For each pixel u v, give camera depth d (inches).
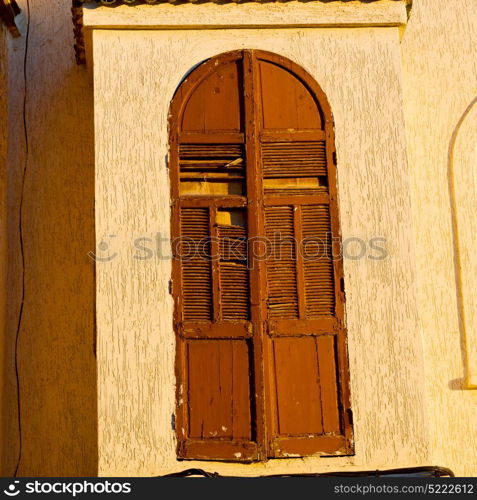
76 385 269.3
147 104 254.2
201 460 237.3
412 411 241.3
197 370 241.0
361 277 247.3
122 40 258.1
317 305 245.4
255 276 244.8
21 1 296.5
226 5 259.8
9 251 277.1
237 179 250.7
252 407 239.1
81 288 275.0
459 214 274.4
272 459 238.4
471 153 279.1
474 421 262.7
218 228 247.4
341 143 254.5
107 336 241.6
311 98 256.7
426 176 278.2
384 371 243.1
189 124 253.3
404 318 245.4
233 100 254.8
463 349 266.5
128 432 237.9
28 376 269.4
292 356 242.7
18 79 290.2
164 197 248.7
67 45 293.7
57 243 278.1
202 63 257.4
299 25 259.9
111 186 248.8
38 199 280.8
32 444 265.6
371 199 251.4
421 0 290.7
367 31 262.2
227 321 242.8
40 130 286.0
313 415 240.2
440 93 284.0
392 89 258.4
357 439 239.9
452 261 272.4
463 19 289.7
